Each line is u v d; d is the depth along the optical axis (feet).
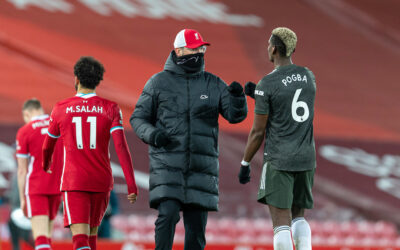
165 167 55.72
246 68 302.86
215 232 184.14
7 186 209.46
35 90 263.29
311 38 337.11
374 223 211.82
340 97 299.58
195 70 57.26
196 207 55.93
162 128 56.65
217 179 57.36
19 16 301.63
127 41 305.32
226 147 246.06
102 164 55.26
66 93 266.57
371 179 248.52
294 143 53.21
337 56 328.08
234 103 54.60
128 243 93.86
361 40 343.46
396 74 322.96
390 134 279.49
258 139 54.13
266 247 98.27
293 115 53.16
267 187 53.72
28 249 106.11
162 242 55.01
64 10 314.96
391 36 350.23
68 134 54.95
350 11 360.48
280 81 53.31
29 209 74.54
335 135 272.31
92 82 56.18
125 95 267.39
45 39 291.79
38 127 74.90
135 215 209.15
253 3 352.28
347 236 191.01
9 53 279.69
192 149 56.03
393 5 371.35
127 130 246.88
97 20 314.14
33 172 74.49
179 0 345.10
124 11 325.83
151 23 321.52
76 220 54.19
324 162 253.85
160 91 56.80
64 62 280.31
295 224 55.01
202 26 326.24
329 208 232.12
